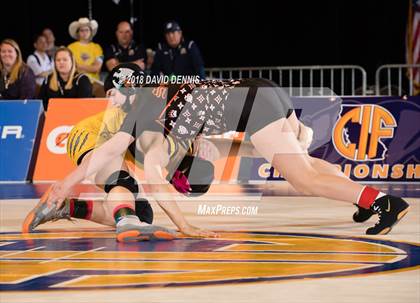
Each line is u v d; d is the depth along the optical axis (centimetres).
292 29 1549
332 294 353
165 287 369
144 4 1562
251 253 465
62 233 560
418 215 633
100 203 560
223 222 614
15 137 983
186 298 346
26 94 1034
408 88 1295
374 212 580
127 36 1180
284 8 1549
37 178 970
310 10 1542
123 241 514
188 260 442
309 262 433
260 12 1555
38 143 986
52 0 1519
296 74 1322
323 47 1541
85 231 570
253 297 348
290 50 1553
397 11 1523
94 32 1227
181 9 1562
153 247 491
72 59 999
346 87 1298
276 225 594
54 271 412
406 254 456
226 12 1562
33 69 1195
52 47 1223
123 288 367
